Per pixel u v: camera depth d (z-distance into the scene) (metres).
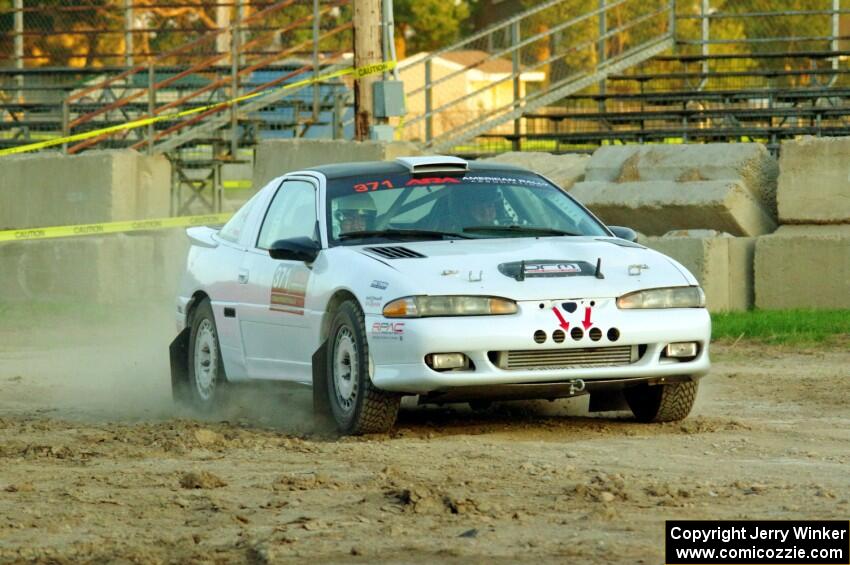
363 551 20.53
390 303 29.86
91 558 20.58
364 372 30.47
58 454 29.78
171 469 27.70
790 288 62.03
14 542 21.61
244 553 20.70
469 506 23.16
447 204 34.22
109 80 86.25
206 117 86.75
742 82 100.00
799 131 84.00
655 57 96.81
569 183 70.50
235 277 36.91
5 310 71.38
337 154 70.81
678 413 32.84
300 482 25.64
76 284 75.00
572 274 30.64
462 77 174.88
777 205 64.81
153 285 76.56
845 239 61.03
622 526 21.83
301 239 33.19
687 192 64.88
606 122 96.12
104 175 76.50
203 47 106.19
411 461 27.88
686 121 91.88
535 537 21.22
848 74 96.12
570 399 38.03
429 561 20.03
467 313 29.62
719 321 56.56
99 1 112.44
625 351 30.50
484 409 36.41
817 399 38.25
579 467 27.03
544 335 29.67
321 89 92.69
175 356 40.06
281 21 119.38
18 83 103.19
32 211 79.44
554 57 92.44
